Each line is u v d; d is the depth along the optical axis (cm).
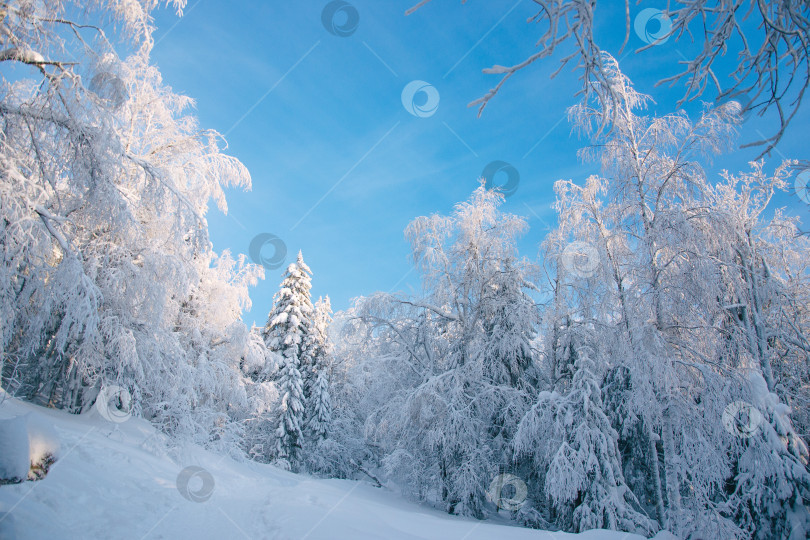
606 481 1059
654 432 1115
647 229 1111
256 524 720
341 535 638
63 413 1066
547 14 171
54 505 534
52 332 1013
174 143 1239
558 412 1176
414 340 1723
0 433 398
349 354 1800
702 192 1091
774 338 1261
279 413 2300
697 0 182
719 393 937
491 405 1461
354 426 2484
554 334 1512
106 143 667
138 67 1086
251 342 1692
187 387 1270
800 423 1204
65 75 605
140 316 1136
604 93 197
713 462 899
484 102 185
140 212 1133
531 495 1412
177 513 708
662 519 1038
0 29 559
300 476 1866
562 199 1413
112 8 670
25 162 641
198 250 1003
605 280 1162
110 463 816
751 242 1276
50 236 708
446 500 1441
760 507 819
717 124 1027
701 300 1026
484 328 1623
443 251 1667
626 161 1137
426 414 1404
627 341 1063
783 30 181
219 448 1412
